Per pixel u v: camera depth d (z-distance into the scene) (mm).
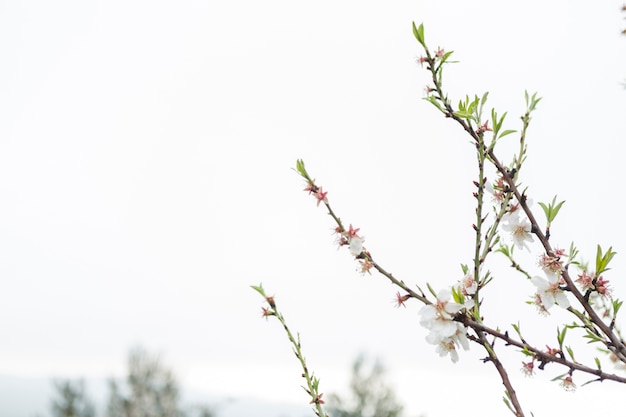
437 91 2625
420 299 2471
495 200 2709
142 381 14375
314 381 2662
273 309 2707
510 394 2201
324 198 2617
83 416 13828
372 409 12508
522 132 2633
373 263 2508
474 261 2521
